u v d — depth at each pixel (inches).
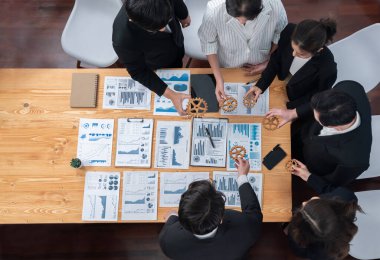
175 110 88.7
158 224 117.2
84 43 110.2
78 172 86.1
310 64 79.5
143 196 84.6
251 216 70.4
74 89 89.8
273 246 113.4
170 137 87.1
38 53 134.7
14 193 85.4
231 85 89.6
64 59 133.7
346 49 99.0
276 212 82.4
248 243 68.6
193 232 59.0
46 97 90.7
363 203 92.7
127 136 87.5
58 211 84.3
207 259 68.2
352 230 63.2
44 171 86.5
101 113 89.4
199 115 88.0
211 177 84.8
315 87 87.4
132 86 90.5
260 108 88.0
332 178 80.0
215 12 80.8
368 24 132.9
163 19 64.7
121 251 115.5
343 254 64.8
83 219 83.9
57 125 88.9
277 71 87.4
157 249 115.1
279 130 86.5
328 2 135.9
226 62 96.8
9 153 87.7
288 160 85.0
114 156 86.7
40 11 138.3
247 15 66.5
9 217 84.2
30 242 117.1
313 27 69.5
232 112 87.9
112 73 91.6
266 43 88.7
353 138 69.4
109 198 84.6
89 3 111.5
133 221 83.8
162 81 86.7
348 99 64.2
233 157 84.0
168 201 84.2
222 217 60.1
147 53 88.6
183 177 85.1
